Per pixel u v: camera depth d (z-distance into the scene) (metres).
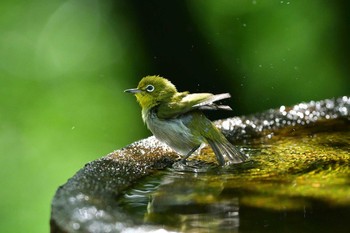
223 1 15.73
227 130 7.58
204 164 6.53
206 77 15.38
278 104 14.87
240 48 15.43
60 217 4.46
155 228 4.43
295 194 5.38
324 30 15.33
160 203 5.08
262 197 5.33
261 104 14.91
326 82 15.02
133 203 5.04
